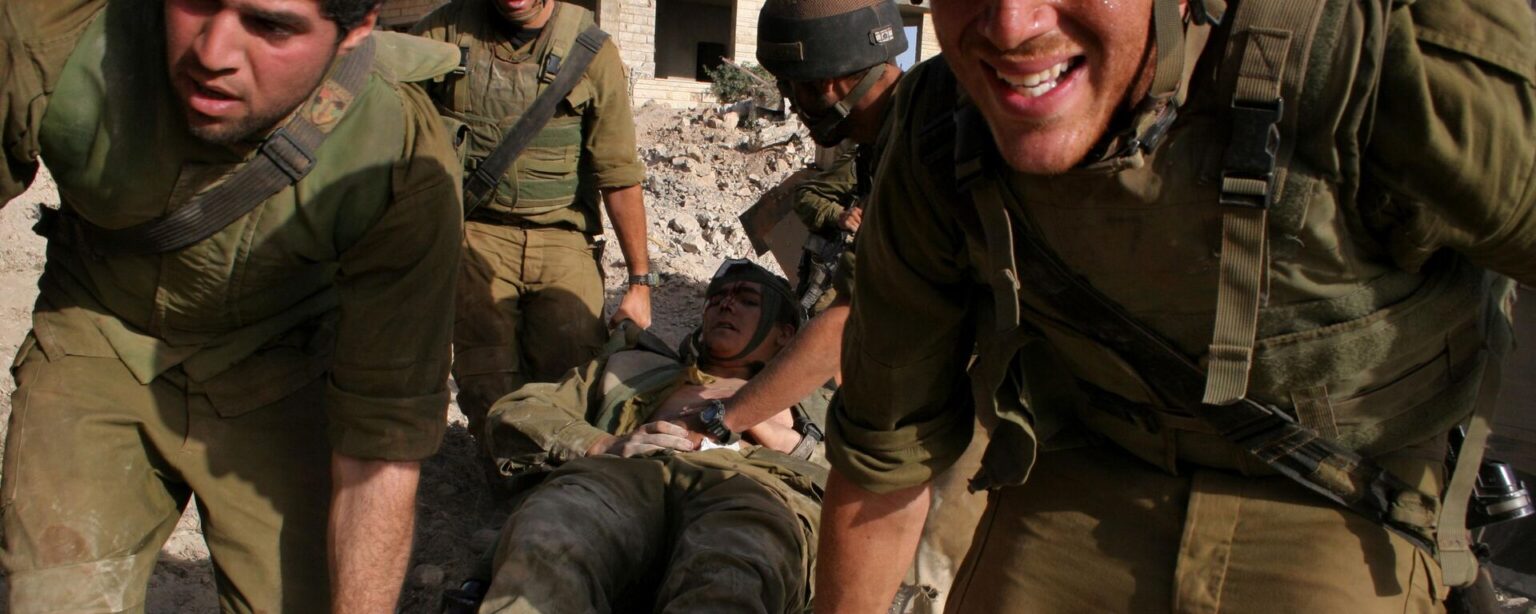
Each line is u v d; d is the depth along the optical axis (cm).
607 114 421
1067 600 184
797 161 797
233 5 167
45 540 201
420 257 208
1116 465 184
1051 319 168
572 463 295
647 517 290
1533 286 147
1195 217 142
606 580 265
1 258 461
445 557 344
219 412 218
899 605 279
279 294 216
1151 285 152
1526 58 131
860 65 273
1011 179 151
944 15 135
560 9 410
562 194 420
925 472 191
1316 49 131
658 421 326
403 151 206
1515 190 133
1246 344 146
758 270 375
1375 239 146
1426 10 132
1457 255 154
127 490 212
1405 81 131
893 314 177
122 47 184
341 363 210
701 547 265
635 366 371
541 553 250
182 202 195
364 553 212
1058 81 135
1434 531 162
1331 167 135
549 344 415
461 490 391
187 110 178
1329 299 149
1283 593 164
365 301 207
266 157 193
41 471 204
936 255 169
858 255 179
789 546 280
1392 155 135
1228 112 136
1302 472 162
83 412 208
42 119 184
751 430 348
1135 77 136
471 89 398
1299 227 139
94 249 206
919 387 184
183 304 209
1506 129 130
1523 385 328
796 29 270
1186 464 177
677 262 603
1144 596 177
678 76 2561
